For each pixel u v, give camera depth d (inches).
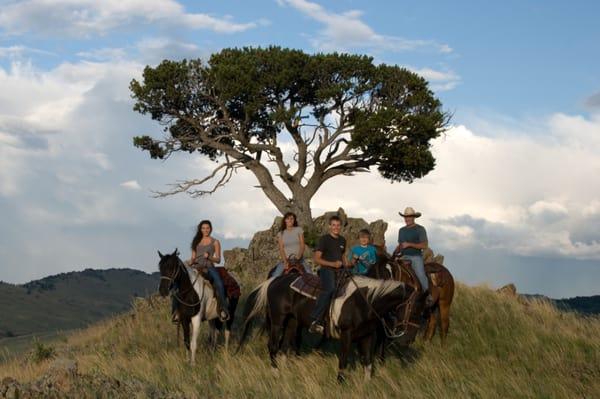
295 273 512.1
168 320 751.7
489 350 574.6
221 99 1405.0
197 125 1476.4
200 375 487.5
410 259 532.4
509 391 449.1
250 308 541.6
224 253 1106.1
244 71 1378.0
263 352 569.3
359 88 1402.6
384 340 516.7
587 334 652.1
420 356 544.7
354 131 1355.8
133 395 346.9
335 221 474.3
